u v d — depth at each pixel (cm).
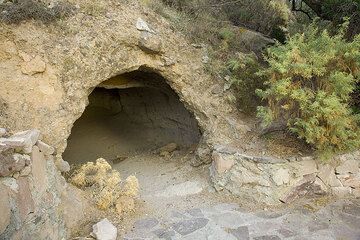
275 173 490
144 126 850
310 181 507
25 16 459
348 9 626
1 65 438
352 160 518
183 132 760
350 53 481
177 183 579
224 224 454
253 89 624
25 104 443
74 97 489
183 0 706
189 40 625
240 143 557
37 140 388
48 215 375
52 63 470
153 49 554
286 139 549
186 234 434
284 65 480
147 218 472
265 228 444
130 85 697
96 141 830
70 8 507
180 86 596
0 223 281
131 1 582
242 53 663
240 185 516
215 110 600
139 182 603
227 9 808
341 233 430
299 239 419
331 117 464
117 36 532
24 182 334
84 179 502
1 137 368
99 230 414
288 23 787
